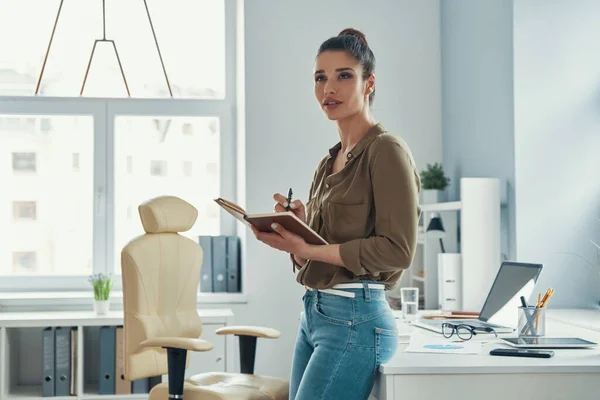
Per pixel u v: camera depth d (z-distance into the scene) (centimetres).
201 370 398
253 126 442
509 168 362
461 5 421
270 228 200
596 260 357
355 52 202
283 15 446
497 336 278
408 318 327
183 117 477
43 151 466
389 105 453
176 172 477
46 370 402
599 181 358
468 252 361
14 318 397
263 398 288
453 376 214
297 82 446
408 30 454
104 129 468
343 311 201
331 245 196
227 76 480
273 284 441
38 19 471
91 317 402
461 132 424
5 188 464
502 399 216
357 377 203
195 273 348
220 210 480
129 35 477
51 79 471
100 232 467
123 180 471
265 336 314
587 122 360
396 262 192
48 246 466
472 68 406
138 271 319
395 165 194
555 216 358
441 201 415
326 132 447
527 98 357
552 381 218
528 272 293
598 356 231
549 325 306
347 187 202
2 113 460
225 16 480
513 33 357
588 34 361
